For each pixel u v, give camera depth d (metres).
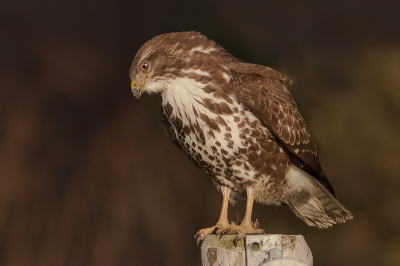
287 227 12.75
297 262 4.52
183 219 12.62
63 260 12.22
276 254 4.77
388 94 13.39
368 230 12.84
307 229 12.76
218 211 12.59
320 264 12.60
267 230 12.65
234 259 4.93
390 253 12.58
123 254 12.34
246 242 4.82
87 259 12.24
